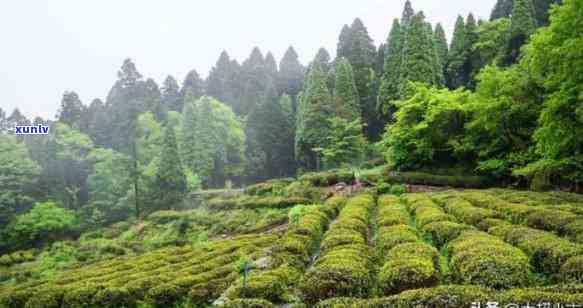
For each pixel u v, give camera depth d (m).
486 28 37.69
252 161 48.25
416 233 10.81
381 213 14.51
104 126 51.03
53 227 31.11
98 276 13.19
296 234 12.55
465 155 25.25
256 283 7.97
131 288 10.12
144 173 38.44
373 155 38.75
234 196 32.44
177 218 29.81
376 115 42.19
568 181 19.00
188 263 13.26
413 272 6.84
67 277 13.49
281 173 48.97
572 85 13.74
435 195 19.09
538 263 7.35
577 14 13.04
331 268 7.46
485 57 36.72
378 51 51.62
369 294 7.22
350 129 34.56
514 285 6.14
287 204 25.16
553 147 15.02
